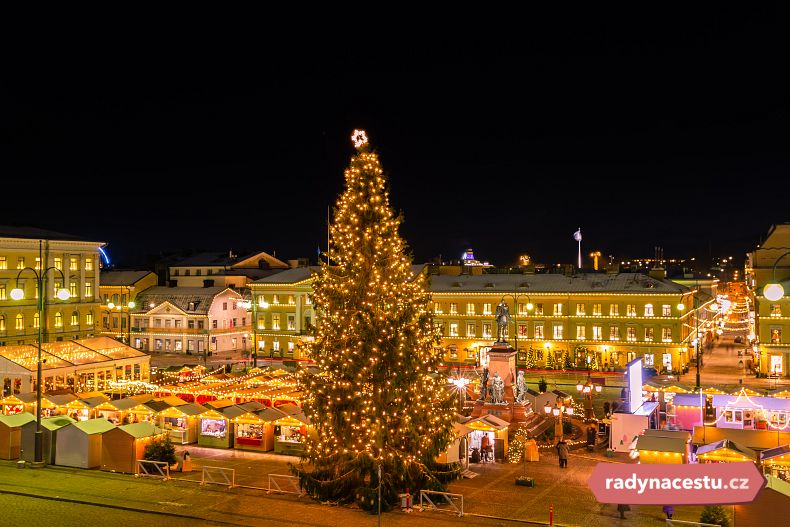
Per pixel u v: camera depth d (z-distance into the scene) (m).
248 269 135.88
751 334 108.88
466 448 38.69
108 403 47.84
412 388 30.53
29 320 87.38
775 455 31.23
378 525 26.33
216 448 44.91
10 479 34.00
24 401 50.06
